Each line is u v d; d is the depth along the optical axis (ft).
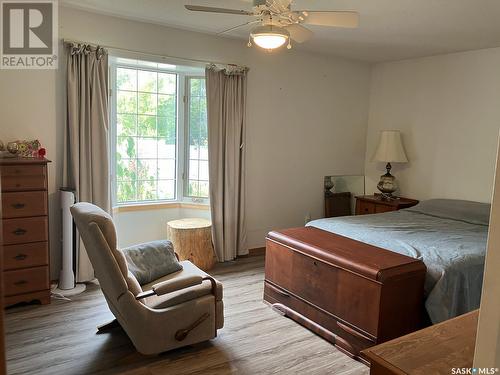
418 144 16.22
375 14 10.70
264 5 7.90
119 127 13.58
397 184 17.12
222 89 13.89
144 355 8.13
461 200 14.32
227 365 8.07
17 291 10.06
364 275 8.13
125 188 13.99
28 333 9.02
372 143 18.15
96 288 11.62
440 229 11.34
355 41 13.79
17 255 9.95
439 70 15.33
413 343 4.10
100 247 7.27
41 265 10.32
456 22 11.23
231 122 14.20
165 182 14.80
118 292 7.58
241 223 14.93
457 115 14.84
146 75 13.91
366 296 8.13
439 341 4.14
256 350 8.67
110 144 13.19
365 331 8.18
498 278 2.69
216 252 14.46
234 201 14.66
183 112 14.66
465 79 14.55
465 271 8.48
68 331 9.17
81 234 8.02
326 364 8.21
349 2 9.83
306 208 17.04
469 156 14.56
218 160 14.12
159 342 7.89
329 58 16.65
